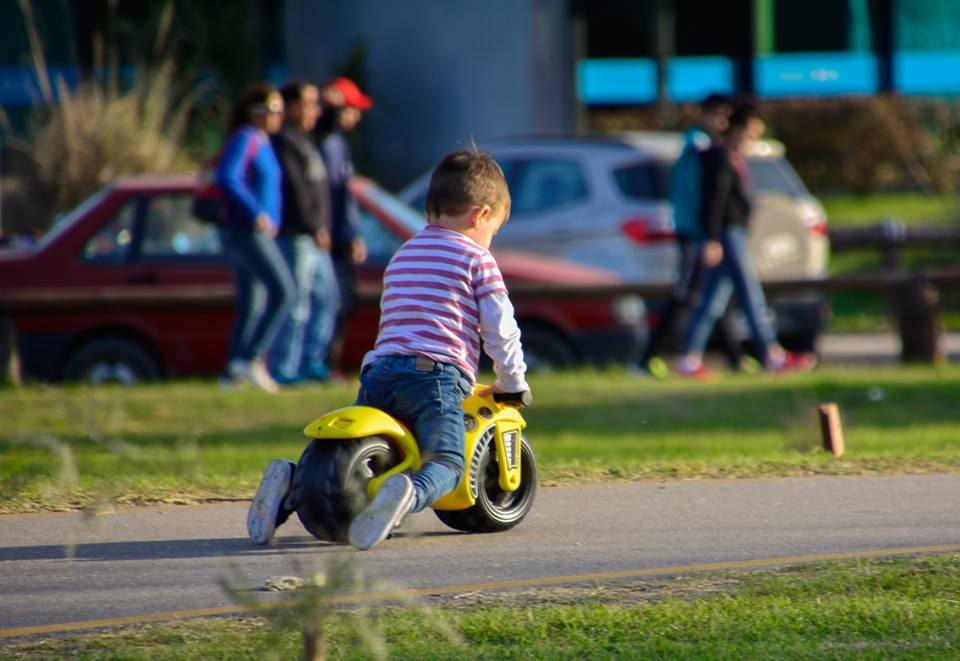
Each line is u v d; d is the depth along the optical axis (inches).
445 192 777.6
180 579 709.9
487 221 785.6
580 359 1779.0
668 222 1921.8
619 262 1924.2
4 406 1457.9
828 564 719.1
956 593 653.9
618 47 4488.2
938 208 3516.2
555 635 593.3
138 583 701.3
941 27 4306.1
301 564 737.6
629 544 786.8
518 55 3299.7
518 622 607.5
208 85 2962.6
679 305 1749.5
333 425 747.4
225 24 3307.1
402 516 720.3
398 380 757.9
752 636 588.4
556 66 3351.4
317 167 1596.9
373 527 717.3
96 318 1720.0
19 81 3331.7
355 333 1754.4
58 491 948.6
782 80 4362.7
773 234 1983.3
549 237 1958.7
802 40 4421.8
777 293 1900.8
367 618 615.8
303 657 519.2
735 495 938.7
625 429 1400.1
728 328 1866.4
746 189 1742.1
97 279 1734.7
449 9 3324.3
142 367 1729.8
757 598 649.6
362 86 3319.4
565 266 1856.5
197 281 1729.8
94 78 2568.9
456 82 3336.6
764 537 802.8
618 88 4421.8
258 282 1561.3
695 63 4451.3
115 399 1496.1
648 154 1971.0
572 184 1984.5
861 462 1061.1
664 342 1765.5
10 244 1918.1
